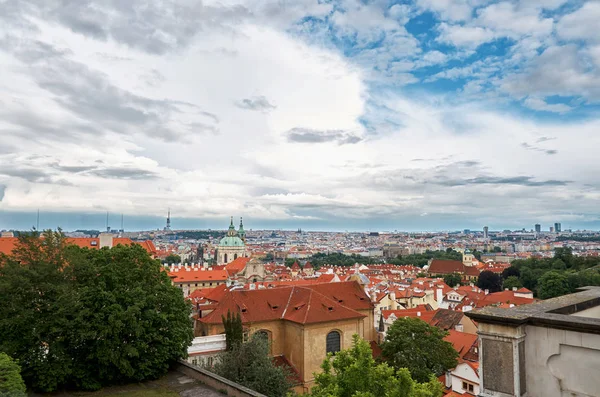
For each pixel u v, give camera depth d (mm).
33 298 51938
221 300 75250
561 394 12648
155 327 56156
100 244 157375
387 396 29141
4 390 38031
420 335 72062
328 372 35375
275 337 73000
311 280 144375
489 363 13906
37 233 55906
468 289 173750
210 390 51312
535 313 13703
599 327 11734
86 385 52094
